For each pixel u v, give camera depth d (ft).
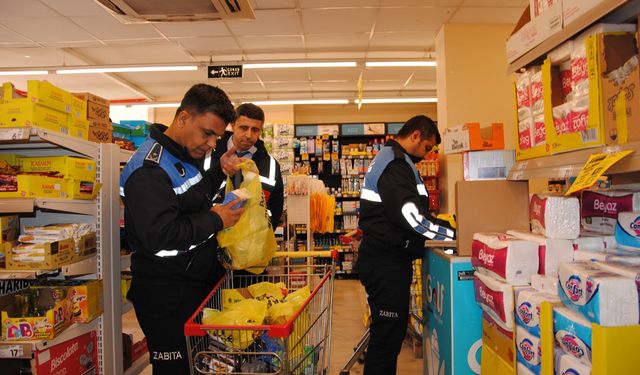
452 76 18.88
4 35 18.78
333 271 6.18
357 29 19.19
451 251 6.61
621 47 3.59
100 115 8.14
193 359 4.92
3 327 6.12
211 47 20.94
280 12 17.16
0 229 6.45
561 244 4.50
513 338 4.61
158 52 21.47
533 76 4.85
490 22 18.74
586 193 5.15
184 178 5.41
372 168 7.52
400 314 7.27
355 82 27.76
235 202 5.29
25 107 6.34
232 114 5.34
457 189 6.13
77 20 17.40
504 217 6.14
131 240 5.57
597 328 3.17
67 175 6.80
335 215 29.71
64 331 6.47
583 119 3.83
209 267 5.66
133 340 8.87
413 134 7.75
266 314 4.99
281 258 7.89
